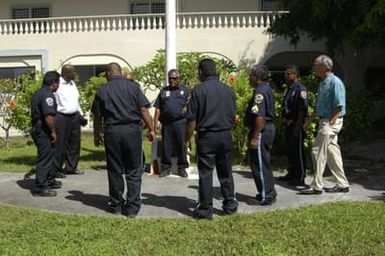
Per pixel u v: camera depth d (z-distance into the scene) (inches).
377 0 493.7
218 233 252.8
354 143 575.8
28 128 581.9
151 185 359.9
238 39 801.6
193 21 808.3
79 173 409.1
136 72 550.3
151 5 916.0
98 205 311.4
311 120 344.5
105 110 285.3
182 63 507.5
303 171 350.6
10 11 951.6
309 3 586.6
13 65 868.6
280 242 237.5
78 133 403.5
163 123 390.6
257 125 295.4
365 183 366.9
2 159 505.0
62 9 935.7
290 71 351.9
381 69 796.6
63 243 238.7
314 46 784.3
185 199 321.4
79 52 847.7
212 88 274.1
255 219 272.4
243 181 372.2
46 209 305.3
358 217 274.1
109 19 836.6
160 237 247.3
